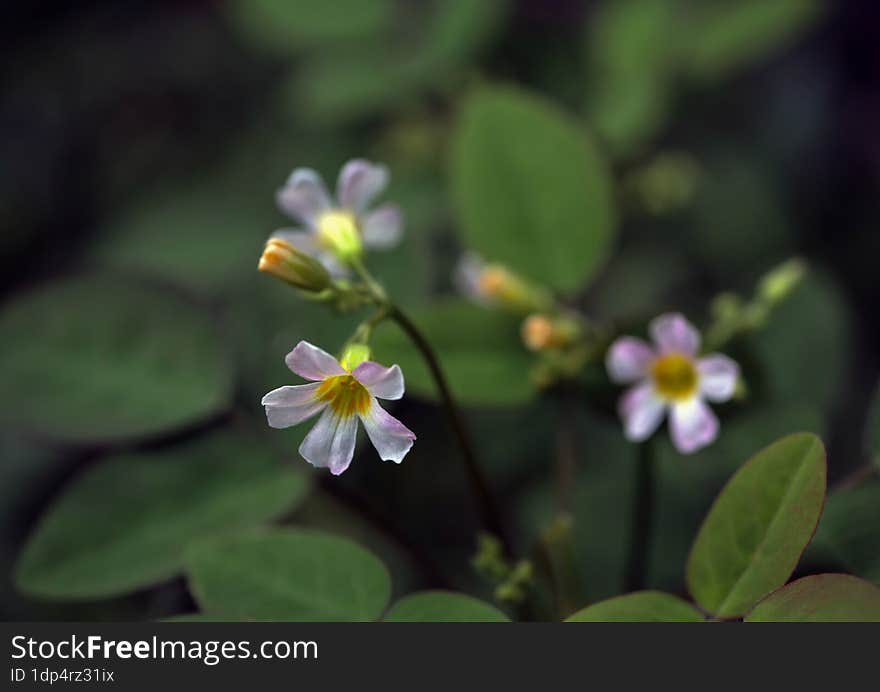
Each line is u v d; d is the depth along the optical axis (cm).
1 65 46
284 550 27
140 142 45
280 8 36
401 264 30
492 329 29
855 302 39
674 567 32
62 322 29
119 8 47
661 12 35
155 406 29
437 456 35
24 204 44
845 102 43
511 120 30
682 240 39
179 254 36
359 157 36
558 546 28
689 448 29
